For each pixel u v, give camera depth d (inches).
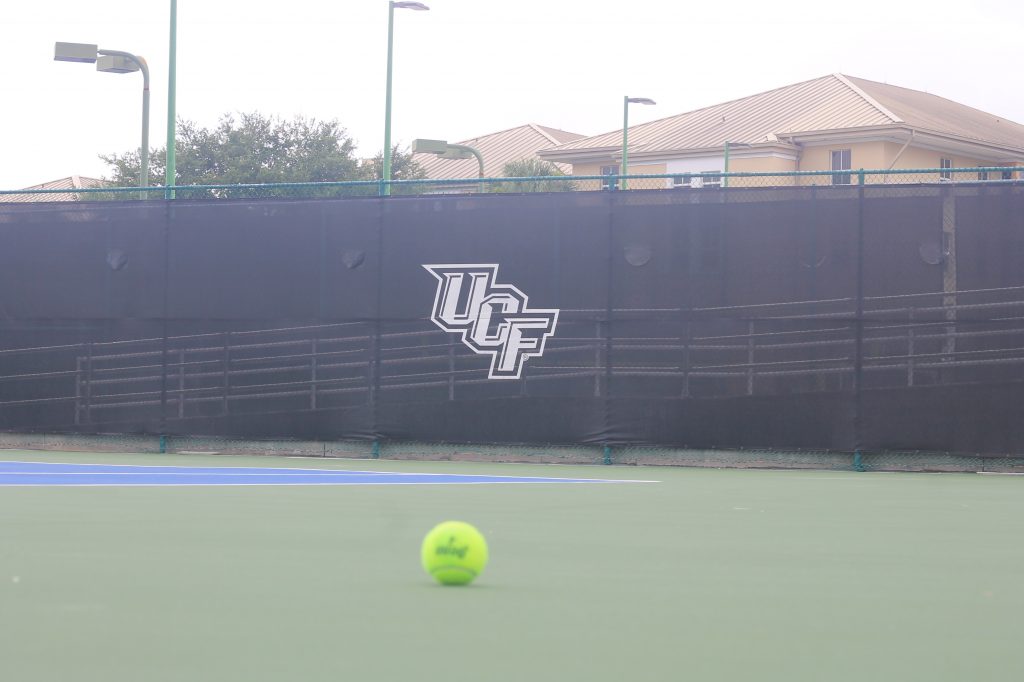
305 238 578.6
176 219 592.1
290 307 579.5
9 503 350.6
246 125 1784.0
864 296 524.7
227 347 585.9
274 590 188.5
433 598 181.3
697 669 134.9
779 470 528.4
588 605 177.3
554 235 553.0
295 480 450.3
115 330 597.6
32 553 235.8
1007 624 165.9
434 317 564.4
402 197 568.1
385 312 569.3
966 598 188.7
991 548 259.6
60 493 386.0
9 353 609.6
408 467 526.3
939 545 265.0
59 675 128.5
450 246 563.5
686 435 538.6
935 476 501.7
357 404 571.5
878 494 407.2
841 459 524.7
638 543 260.7
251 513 323.6
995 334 515.2
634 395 544.1
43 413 605.9
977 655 144.3
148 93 775.1
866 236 525.3
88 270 601.3
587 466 541.0
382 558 229.0
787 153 1889.8
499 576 207.5
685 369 539.8
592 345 548.1
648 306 543.8
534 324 554.3
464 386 560.7
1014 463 512.7
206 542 255.9
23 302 607.8
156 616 164.9
